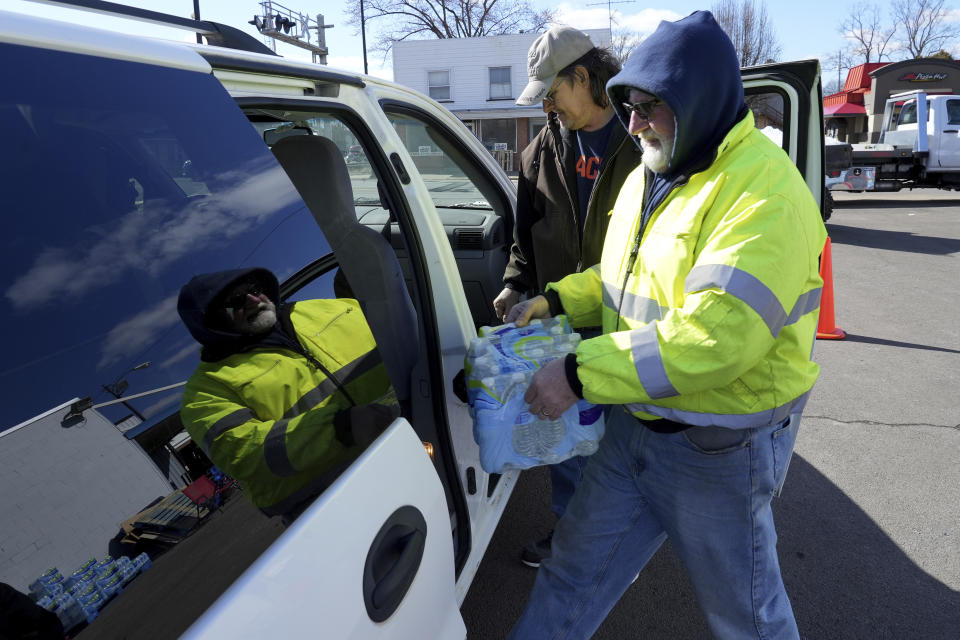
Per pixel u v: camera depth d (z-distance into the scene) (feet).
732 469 4.46
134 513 2.34
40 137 2.49
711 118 3.96
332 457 3.24
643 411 4.48
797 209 3.91
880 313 18.15
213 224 3.04
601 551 5.24
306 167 5.85
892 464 10.17
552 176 7.47
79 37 2.72
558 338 5.04
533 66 6.68
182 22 3.99
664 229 4.27
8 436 2.11
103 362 2.42
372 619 3.01
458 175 9.91
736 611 4.75
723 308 3.76
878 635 6.85
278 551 2.64
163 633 2.26
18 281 2.28
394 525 3.31
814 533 8.54
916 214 37.65
